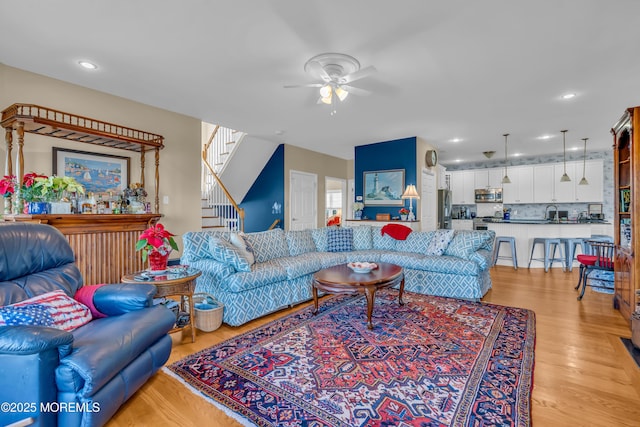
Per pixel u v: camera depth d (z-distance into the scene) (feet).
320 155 25.20
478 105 13.52
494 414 5.25
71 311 5.85
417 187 19.53
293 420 5.18
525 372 6.59
